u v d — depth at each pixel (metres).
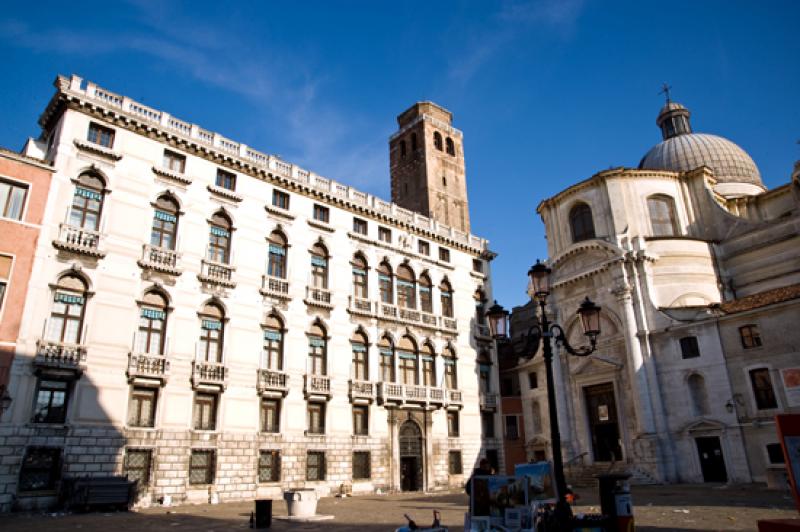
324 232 35.94
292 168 35.34
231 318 29.89
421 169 56.69
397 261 39.88
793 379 29.55
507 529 11.34
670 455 33.91
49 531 16.06
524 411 44.34
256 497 28.38
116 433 24.73
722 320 33.16
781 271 36.84
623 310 37.78
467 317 43.69
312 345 33.31
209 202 30.88
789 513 17.19
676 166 50.22
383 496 31.70
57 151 26.19
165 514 21.50
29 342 23.36
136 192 28.20
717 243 40.25
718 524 15.35
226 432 28.19
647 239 39.12
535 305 47.53
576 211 44.81
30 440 22.58
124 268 26.80
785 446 8.09
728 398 32.09
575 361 41.06
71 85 27.27
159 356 26.75
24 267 23.95
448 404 39.25
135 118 28.70
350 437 33.28
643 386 35.56
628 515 11.15
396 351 37.50
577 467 38.50
